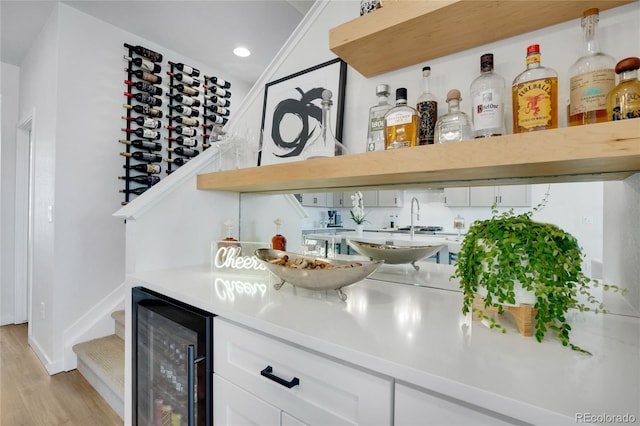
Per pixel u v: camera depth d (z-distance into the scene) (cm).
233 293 105
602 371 53
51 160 221
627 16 82
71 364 218
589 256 87
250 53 292
